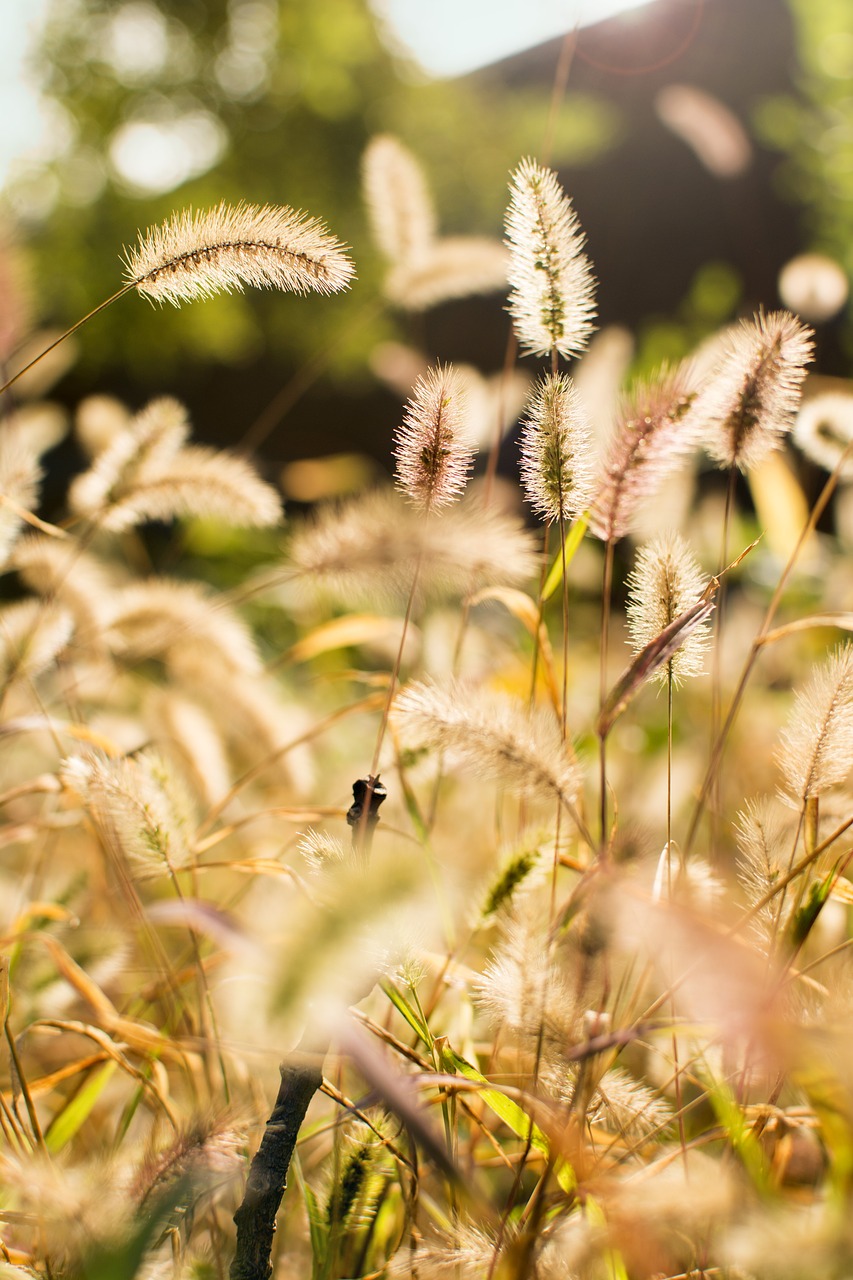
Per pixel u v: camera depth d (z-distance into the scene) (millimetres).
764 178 4625
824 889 611
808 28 3855
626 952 653
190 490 782
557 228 665
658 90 5418
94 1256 554
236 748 968
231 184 5352
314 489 2264
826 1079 559
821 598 1309
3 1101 660
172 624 819
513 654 1097
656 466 637
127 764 653
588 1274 597
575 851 729
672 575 642
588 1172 584
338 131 5465
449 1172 537
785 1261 544
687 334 4496
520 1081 637
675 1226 588
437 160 5363
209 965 750
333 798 830
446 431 636
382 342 5145
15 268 846
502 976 595
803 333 655
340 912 547
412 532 636
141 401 6078
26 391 1604
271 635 1789
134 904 730
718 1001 545
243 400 6125
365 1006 740
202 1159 576
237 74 5453
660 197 5383
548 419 647
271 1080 698
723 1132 630
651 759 1025
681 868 647
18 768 1044
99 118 5203
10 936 703
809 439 749
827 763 633
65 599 825
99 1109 750
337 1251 636
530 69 6008
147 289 664
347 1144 644
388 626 878
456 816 899
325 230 657
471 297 5336
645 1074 715
